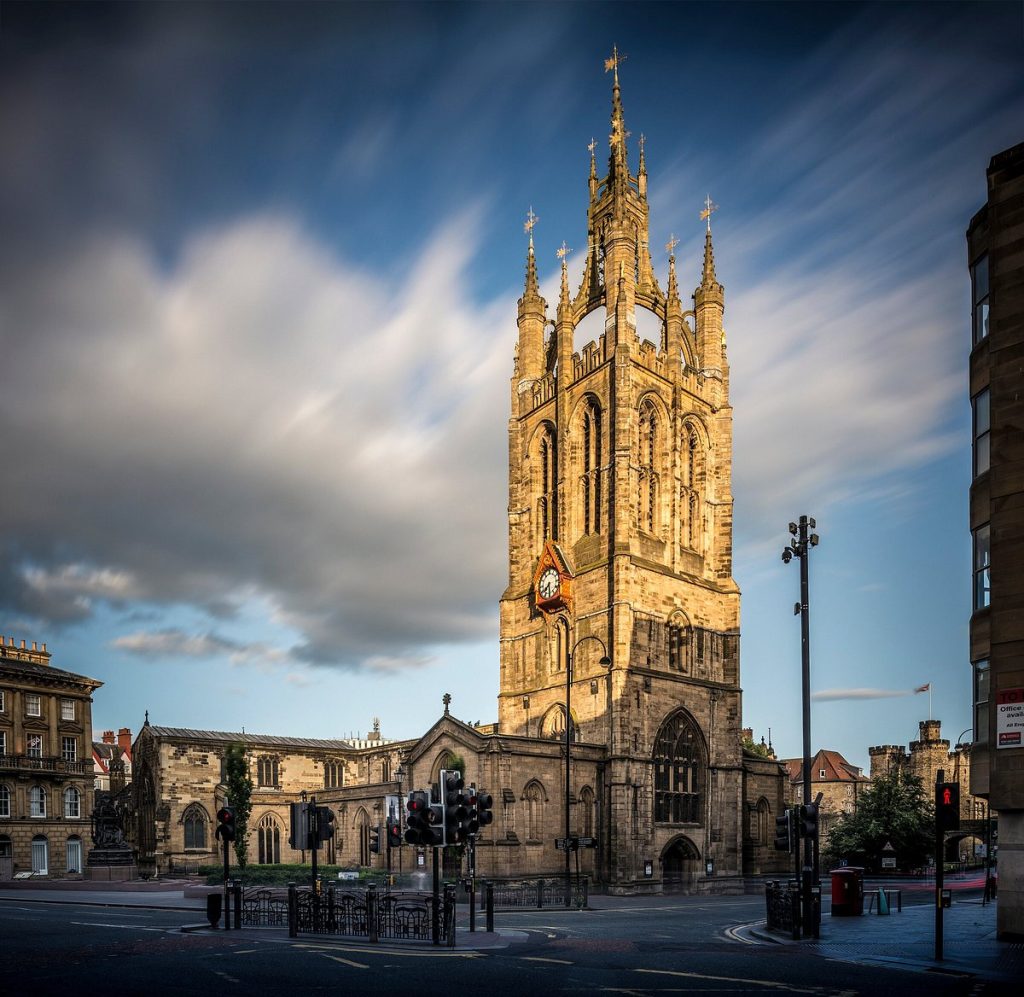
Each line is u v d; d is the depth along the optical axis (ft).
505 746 241.96
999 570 112.98
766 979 80.33
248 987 76.18
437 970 85.87
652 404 296.71
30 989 75.72
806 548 126.72
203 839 326.85
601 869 252.62
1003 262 117.39
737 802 288.10
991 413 116.47
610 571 272.10
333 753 366.63
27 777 314.76
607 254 297.53
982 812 445.78
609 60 330.95
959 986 75.97
